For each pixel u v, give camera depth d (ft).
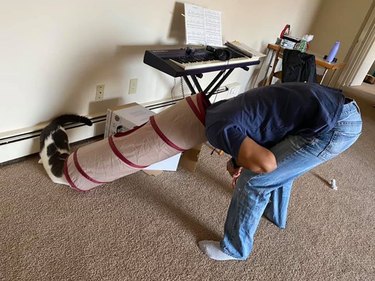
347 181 8.82
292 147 4.42
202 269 5.13
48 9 5.24
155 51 6.82
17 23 4.98
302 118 3.99
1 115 5.54
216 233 5.89
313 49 16.87
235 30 10.32
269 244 5.97
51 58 5.70
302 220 6.82
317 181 8.46
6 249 4.53
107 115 6.89
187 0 7.83
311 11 14.97
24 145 6.11
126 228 5.44
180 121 4.86
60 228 5.08
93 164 5.42
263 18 11.50
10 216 5.02
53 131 6.04
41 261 4.51
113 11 6.25
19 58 5.27
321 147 4.41
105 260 4.80
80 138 7.15
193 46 8.16
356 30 15.81
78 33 5.87
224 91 11.34
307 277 5.49
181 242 5.50
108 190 6.12
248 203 5.01
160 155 5.21
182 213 6.13
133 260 4.93
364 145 11.44
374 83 21.18
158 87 8.58
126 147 5.22
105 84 7.02
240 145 3.77
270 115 3.97
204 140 4.88
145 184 6.58
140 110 7.11
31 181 5.80
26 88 5.62
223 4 9.12
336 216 7.23
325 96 4.07
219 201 6.73
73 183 5.61
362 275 5.83
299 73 10.02
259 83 13.75
